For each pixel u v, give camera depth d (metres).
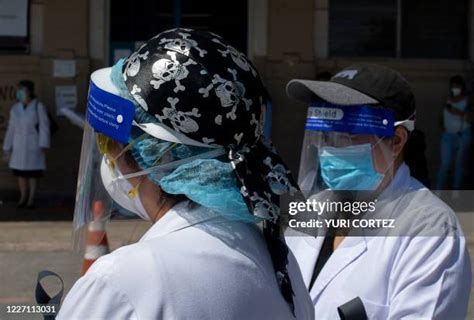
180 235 1.62
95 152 1.81
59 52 12.16
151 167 1.65
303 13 12.35
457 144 12.09
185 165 1.63
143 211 1.74
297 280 1.85
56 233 9.53
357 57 12.58
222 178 1.63
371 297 2.33
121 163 1.70
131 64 1.65
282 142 12.40
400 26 12.65
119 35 12.41
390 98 2.53
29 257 8.38
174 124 1.60
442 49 12.76
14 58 12.12
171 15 12.59
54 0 12.12
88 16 12.21
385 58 12.62
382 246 2.37
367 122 2.51
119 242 1.87
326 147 2.55
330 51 12.55
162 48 1.63
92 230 1.87
